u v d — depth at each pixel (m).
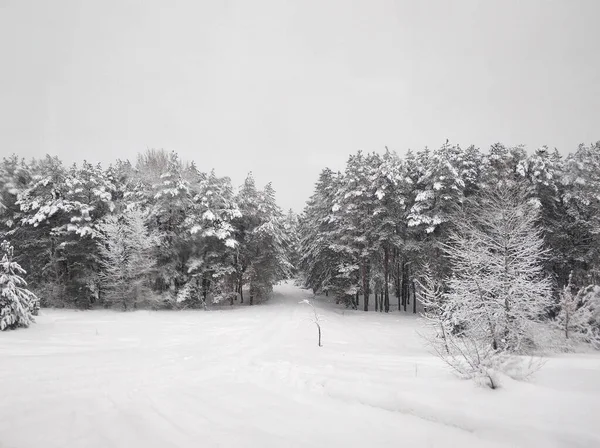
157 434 4.95
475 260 11.24
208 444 4.59
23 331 14.99
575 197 23.14
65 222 28.56
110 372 8.64
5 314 14.97
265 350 12.52
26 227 28.31
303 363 9.73
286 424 5.27
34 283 28.61
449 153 26.73
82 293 28.78
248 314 24.80
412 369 8.14
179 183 29.42
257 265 34.56
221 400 6.53
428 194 25.17
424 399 5.64
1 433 5.05
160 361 10.16
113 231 26.92
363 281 30.48
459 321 10.79
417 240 28.23
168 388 7.40
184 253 30.89
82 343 13.16
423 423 5.07
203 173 33.06
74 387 7.35
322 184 38.25
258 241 33.75
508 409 5.01
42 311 24.08
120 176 34.41
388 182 28.66
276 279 36.53
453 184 24.45
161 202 29.36
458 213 22.47
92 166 30.17
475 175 26.16
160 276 29.33
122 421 5.47
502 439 4.32
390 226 28.81
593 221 22.36
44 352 11.09
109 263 27.11
